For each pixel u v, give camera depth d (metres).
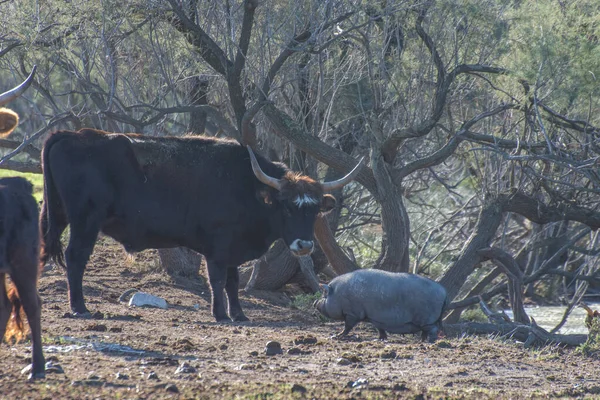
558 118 56.78
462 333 47.97
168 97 82.50
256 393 24.25
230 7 55.81
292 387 25.30
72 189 41.84
